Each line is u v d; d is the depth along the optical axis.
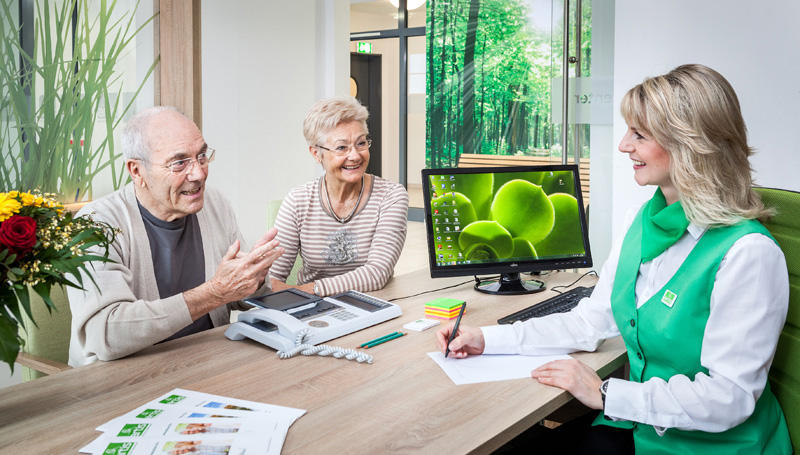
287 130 5.54
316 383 1.65
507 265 2.54
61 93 4.01
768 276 1.52
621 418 1.58
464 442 1.34
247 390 1.60
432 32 7.56
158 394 1.58
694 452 1.60
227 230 2.38
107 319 1.81
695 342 1.60
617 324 1.82
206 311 1.92
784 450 1.65
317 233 2.73
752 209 1.59
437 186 2.53
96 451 1.29
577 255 2.59
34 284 1.42
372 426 1.41
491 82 6.18
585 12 3.99
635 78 3.84
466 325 2.00
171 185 2.01
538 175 2.58
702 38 3.64
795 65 3.43
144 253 2.07
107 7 4.18
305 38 5.61
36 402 1.53
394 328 2.09
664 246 1.68
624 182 3.94
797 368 1.64
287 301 2.13
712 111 1.57
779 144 3.52
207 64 4.86
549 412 1.57
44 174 3.96
